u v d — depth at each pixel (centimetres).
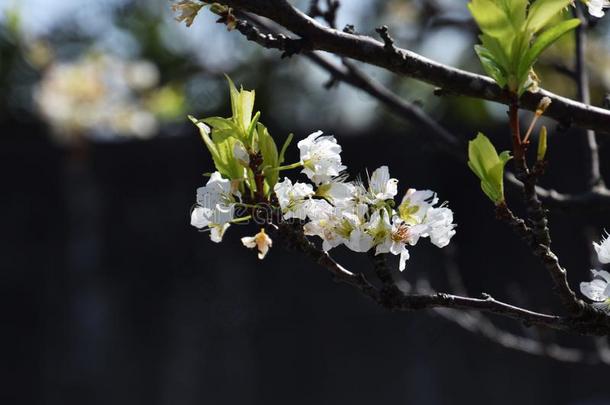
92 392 951
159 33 877
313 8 403
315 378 915
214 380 934
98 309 953
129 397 945
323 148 239
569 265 800
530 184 227
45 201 952
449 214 242
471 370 877
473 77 248
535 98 251
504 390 870
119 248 952
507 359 870
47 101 720
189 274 937
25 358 966
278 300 921
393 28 739
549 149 783
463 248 849
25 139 927
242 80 898
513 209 805
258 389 926
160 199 940
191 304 938
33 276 962
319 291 915
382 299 239
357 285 242
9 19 739
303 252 239
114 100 725
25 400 960
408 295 239
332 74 452
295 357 920
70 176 936
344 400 908
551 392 857
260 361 926
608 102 296
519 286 834
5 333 969
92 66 727
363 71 466
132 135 768
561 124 254
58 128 728
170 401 937
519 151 226
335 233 239
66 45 882
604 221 779
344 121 945
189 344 939
